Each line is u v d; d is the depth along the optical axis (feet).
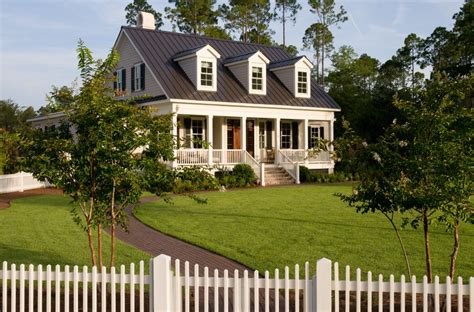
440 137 26.61
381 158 27.22
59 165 28.91
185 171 30.83
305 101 116.16
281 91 115.85
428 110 27.35
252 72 110.01
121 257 39.32
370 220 56.39
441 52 190.08
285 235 47.78
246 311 22.75
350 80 182.39
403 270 35.42
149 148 29.68
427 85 28.71
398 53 204.74
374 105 159.63
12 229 50.14
